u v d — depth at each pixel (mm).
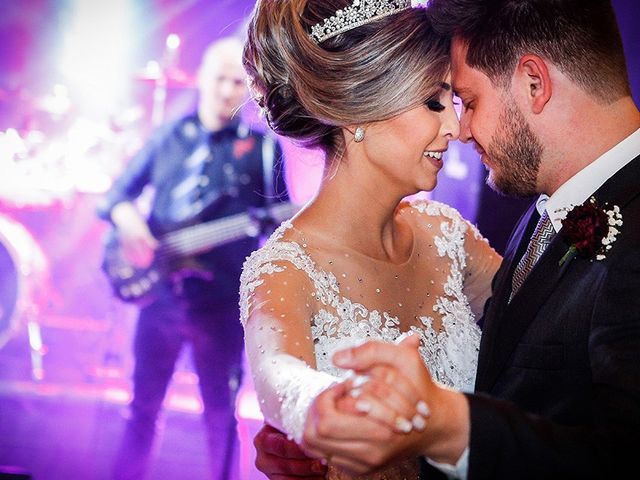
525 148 2199
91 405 6387
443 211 2805
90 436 6047
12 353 6645
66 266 6723
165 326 5828
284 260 2291
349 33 2262
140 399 5766
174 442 6031
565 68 2129
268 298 2170
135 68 6676
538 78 2150
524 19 2152
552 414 2059
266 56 2346
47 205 6715
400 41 2238
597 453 1662
